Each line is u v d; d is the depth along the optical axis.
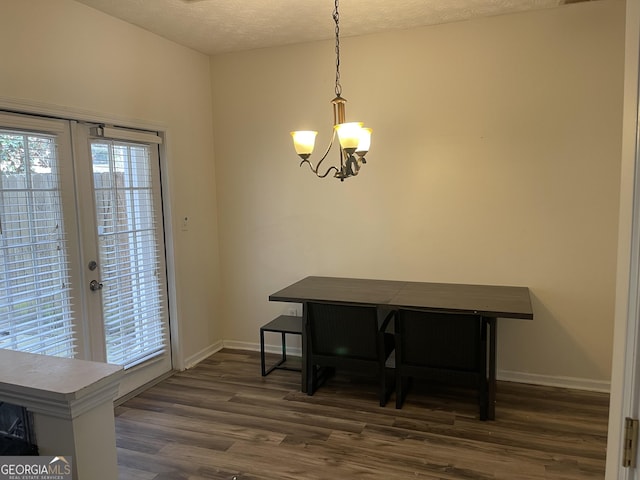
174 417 3.06
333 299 3.19
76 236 2.95
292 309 4.18
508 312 2.76
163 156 3.69
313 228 4.04
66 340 2.86
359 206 3.86
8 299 2.50
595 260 3.29
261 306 4.30
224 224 4.35
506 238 3.49
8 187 2.52
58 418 1.21
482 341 2.92
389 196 3.76
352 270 3.94
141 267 3.52
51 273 2.77
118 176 3.29
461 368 2.96
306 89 3.91
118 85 3.22
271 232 4.18
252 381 3.65
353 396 3.34
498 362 3.59
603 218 3.25
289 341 4.23
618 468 0.96
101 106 3.08
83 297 3.00
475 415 3.02
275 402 3.26
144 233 3.54
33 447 1.25
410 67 3.59
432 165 3.62
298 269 4.13
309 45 3.86
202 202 4.15
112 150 3.22
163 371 3.79
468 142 3.51
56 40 2.76
